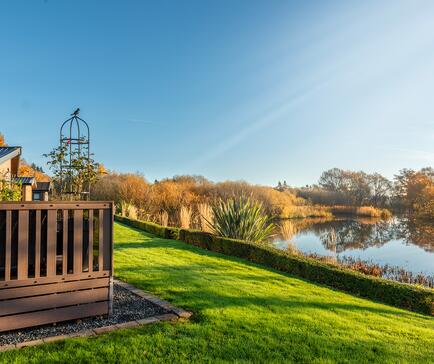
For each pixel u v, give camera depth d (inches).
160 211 807.1
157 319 151.7
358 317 182.4
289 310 180.1
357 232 931.3
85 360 112.6
